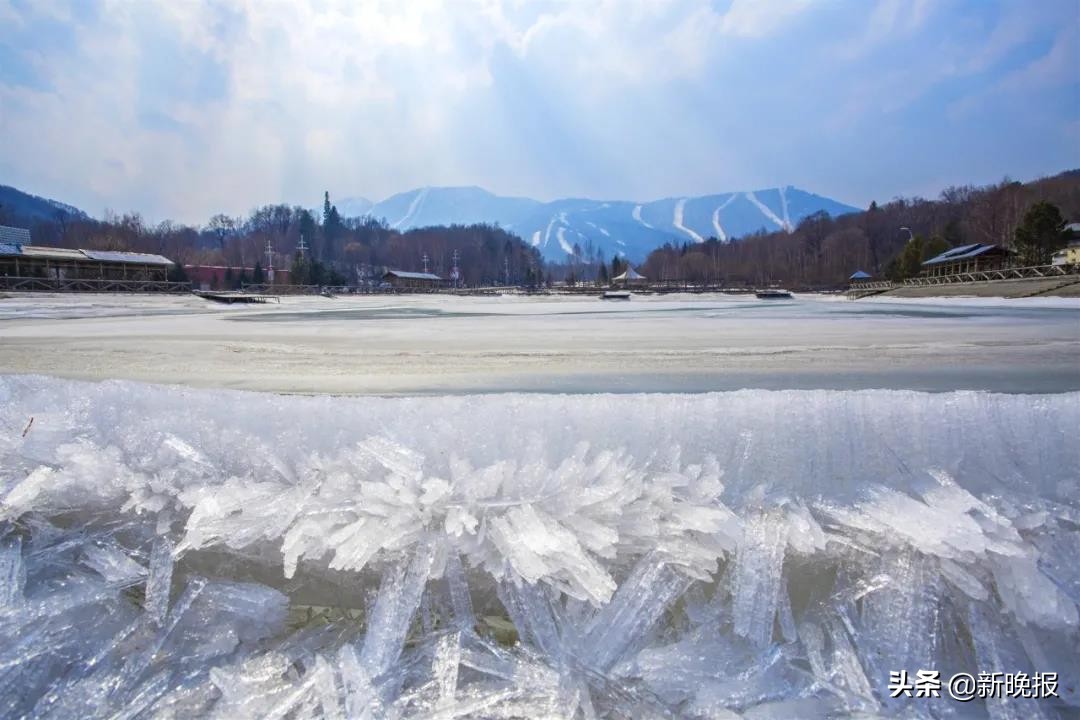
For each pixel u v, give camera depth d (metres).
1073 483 1.39
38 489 1.44
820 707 1.05
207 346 8.10
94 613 1.24
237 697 1.07
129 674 1.14
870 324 13.05
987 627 1.16
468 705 1.04
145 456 1.56
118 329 11.83
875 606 1.20
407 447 1.55
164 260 51.47
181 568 1.36
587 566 1.15
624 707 1.05
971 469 1.47
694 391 4.34
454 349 7.80
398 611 1.17
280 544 1.31
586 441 1.58
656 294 63.44
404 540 1.24
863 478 1.47
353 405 1.78
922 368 5.54
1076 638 1.13
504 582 1.21
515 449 1.55
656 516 1.29
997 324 12.23
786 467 1.50
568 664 1.10
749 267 108.75
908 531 1.23
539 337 10.02
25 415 1.79
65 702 1.09
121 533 1.41
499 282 128.38
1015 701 1.07
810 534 1.27
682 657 1.11
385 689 1.06
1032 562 1.18
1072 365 5.69
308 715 1.04
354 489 1.38
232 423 1.70
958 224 83.38
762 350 7.39
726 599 1.22
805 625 1.19
